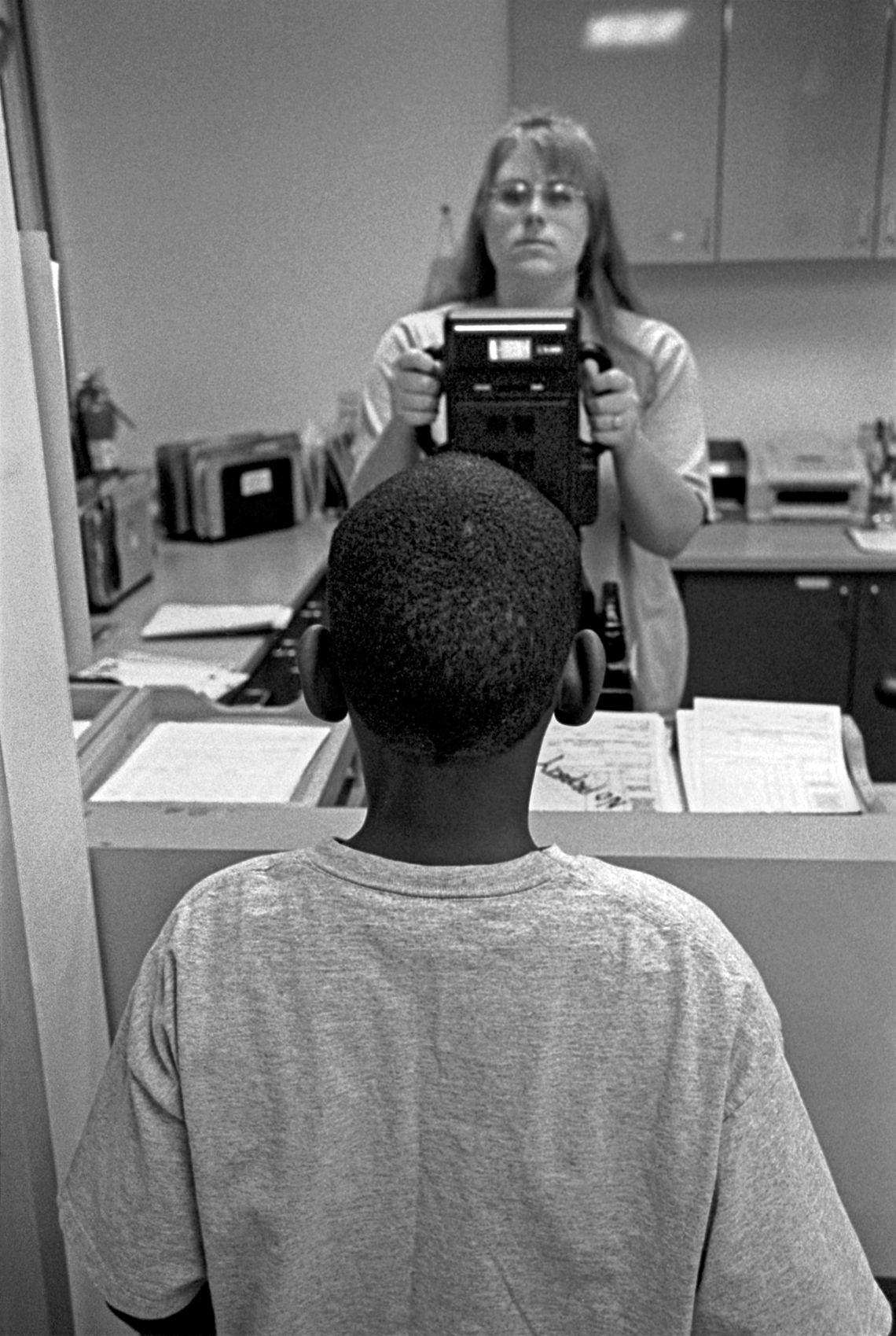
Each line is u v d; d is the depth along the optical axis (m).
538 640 0.68
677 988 0.68
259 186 4.02
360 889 0.70
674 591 2.28
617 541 2.18
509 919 0.68
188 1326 0.83
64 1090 1.16
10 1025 1.10
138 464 4.24
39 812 1.10
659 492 2.01
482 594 0.67
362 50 3.89
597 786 1.46
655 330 2.19
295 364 4.16
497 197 2.02
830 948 1.18
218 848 1.21
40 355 1.09
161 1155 0.72
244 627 2.76
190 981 0.71
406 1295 0.73
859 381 4.10
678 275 4.04
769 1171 0.68
